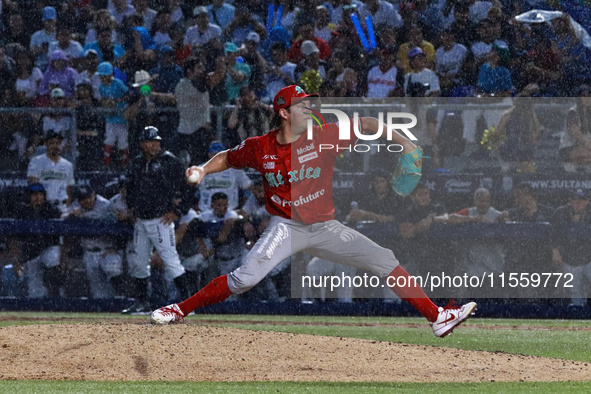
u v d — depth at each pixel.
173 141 22.66
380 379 10.23
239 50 24.08
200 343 11.38
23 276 21.89
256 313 21.30
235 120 22.30
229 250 21.33
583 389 9.89
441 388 9.79
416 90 22.77
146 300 20.61
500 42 24.19
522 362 11.84
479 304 21.16
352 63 24.94
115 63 25.58
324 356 11.26
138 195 19.97
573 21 24.59
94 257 21.75
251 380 9.94
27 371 10.19
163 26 26.73
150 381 9.80
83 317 19.59
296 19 27.05
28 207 22.12
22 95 24.94
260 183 21.81
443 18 26.27
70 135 23.58
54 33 26.91
